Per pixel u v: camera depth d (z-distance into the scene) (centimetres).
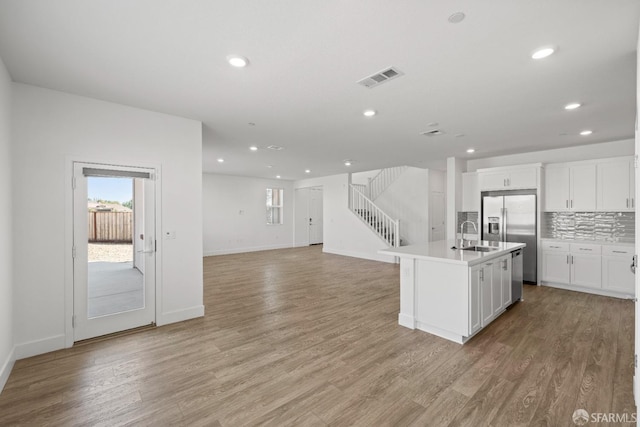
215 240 915
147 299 341
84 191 302
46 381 234
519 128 409
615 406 201
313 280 577
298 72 247
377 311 400
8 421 190
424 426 185
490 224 571
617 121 377
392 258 773
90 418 193
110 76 254
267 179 1038
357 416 195
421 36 197
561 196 510
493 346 293
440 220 883
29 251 272
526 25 185
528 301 433
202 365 259
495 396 214
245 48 211
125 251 328
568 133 435
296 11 171
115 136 317
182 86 274
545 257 515
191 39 200
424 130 419
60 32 191
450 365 258
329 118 367
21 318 268
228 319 371
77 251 298
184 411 200
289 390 223
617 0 162
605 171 468
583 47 210
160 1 162
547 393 217
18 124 265
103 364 260
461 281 301
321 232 1189
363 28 188
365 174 1005
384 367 255
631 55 220
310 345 298
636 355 196
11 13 171
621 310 394
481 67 239
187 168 367
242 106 326
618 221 482
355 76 255
